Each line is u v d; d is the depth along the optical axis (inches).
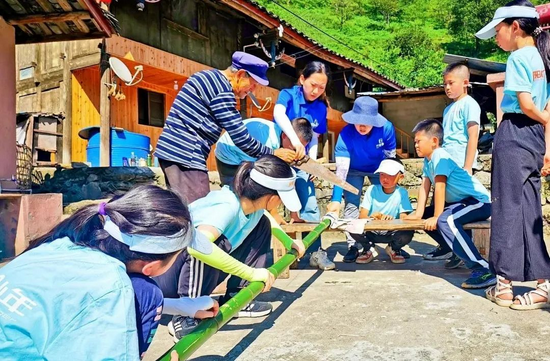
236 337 89.6
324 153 597.6
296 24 1595.7
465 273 141.7
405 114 662.5
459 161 152.8
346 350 81.0
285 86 541.3
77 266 46.0
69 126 343.6
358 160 163.0
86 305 43.7
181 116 109.7
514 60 100.2
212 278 92.0
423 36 1517.0
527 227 101.4
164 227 48.6
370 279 136.6
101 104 283.7
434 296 115.0
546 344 81.5
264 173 84.8
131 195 50.8
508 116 104.8
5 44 198.8
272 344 85.3
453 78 154.9
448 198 139.6
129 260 49.4
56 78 361.7
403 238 159.2
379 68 1337.4
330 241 223.8
